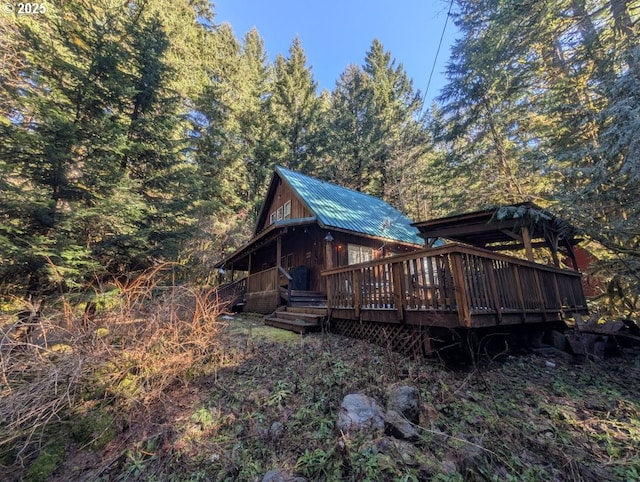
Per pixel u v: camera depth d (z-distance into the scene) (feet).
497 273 15.84
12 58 26.53
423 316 14.62
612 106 16.79
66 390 10.59
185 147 37.24
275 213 48.26
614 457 8.22
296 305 29.81
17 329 12.53
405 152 63.10
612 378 14.05
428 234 29.63
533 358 16.84
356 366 13.91
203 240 50.08
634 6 21.38
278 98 79.97
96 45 27.04
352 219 36.27
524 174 33.60
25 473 9.06
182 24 50.65
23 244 20.29
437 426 9.22
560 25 25.40
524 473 7.44
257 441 9.32
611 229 19.57
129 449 9.57
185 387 12.92
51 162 22.07
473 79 34.53
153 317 13.17
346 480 7.23
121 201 24.34
